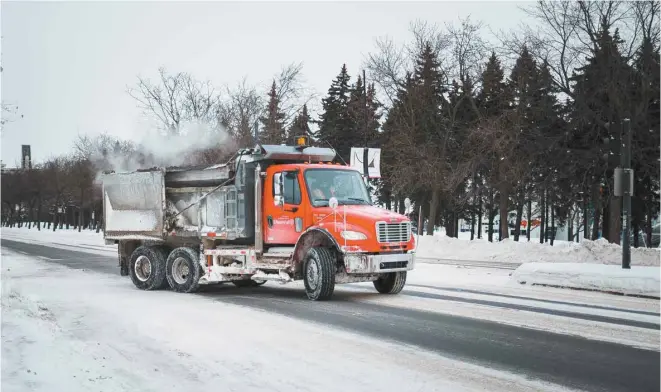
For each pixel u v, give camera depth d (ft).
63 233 202.08
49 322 30.68
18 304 34.86
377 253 40.34
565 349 25.70
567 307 36.94
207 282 46.01
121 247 53.31
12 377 20.04
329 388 20.11
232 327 30.86
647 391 19.94
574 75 98.78
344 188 43.73
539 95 104.53
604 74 92.53
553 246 83.35
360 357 24.35
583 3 94.27
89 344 26.25
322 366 22.91
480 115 114.52
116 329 30.37
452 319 32.91
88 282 54.54
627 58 92.48
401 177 114.52
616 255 74.90
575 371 22.31
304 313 35.32
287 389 19.98
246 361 23.68
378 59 124.88
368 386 20.35
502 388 20.26
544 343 26.81
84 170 185.88
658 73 89.61
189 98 122.72
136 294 45.80
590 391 19.97
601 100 96.32
